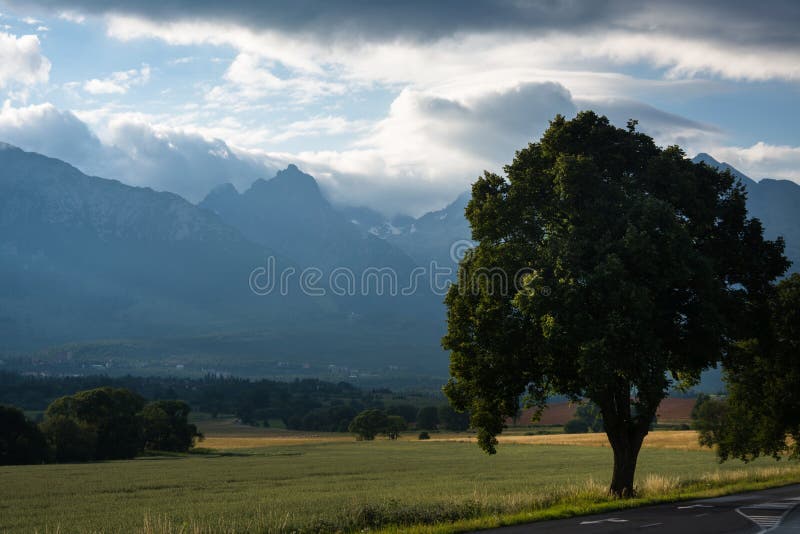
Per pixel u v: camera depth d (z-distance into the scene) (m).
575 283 29.75
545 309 29.89
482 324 33.50
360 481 73.12
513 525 23.95
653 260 30.14
